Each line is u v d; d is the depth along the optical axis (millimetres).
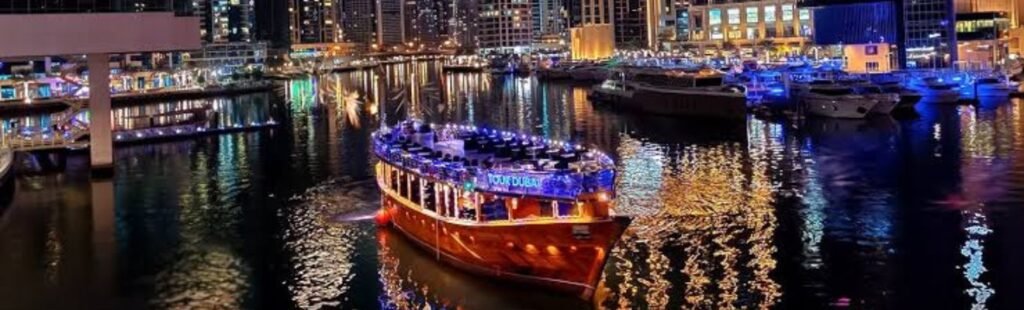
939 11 153750
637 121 110938
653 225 49906
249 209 56469
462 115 129625
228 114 129750
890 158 72750
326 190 62812
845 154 76000
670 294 37969
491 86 199125
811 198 56844
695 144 86000
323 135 99438
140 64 192625
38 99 137125
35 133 81750
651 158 76938
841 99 103750
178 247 46938
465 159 43688
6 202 59531
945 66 152125
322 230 50156
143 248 46812
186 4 72938
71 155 79375
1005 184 59375
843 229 48312
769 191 59438
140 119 101312
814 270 40969
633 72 142000
